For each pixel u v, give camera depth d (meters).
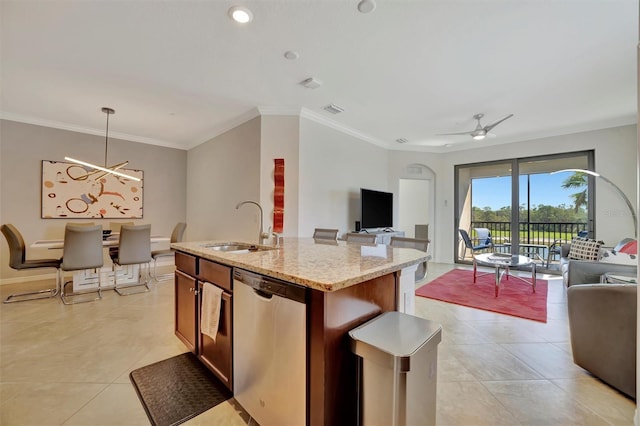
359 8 2.00
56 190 4.51
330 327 1.12
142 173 5.42
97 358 2.04
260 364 1.36
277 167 3.97
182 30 2.25
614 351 1.69
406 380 1.05
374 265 1.44
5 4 1.94
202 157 5.43
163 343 2.28
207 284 1.78
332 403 1.13
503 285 4.15
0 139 4.07
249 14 2.07
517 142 5.28
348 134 4.92
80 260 3.42
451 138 5.45
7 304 3.22
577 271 2.90
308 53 2.57
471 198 5.90
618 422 1.44
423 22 2.14
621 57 2.60
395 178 5.95
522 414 1.51
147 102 3.69
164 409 1.53
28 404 1.55
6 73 2.93
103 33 2.29
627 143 4.25
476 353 2.16
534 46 2.43
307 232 4.15
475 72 2.89
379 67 2.81
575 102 3.62
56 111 4.00
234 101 3.70
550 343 2.33
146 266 5.27
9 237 3.34
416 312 3.05
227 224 4.69
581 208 4.68
